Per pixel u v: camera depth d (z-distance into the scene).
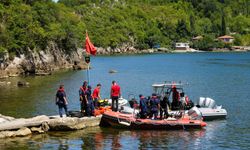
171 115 32.47
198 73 91.06
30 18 104.12
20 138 28.00
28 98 47.81
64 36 113.88
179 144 26.77
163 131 30.45
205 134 29.62
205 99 36.19
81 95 32.47
